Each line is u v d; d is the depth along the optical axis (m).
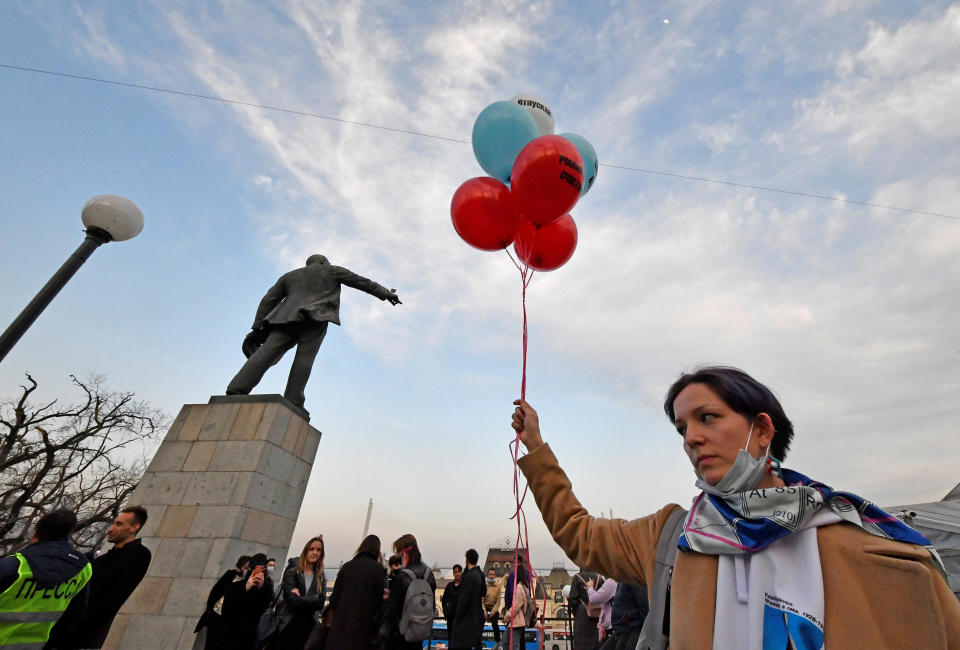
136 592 5.45
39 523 3.60
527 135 3.41
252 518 6.06
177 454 6.47
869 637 0.85
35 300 4.73
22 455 17.78
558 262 3.62
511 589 7.48
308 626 4.99
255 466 6.19
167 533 5.82
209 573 5.46
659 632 1.16
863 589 0.90
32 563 3.28
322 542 5.42
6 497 17.55
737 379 1.25
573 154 2.99
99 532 19.52
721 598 1.01
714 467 1.15
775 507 1.02
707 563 1.09
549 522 1.59
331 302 7.98
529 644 9.20
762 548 1.01
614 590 5.59
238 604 4.46
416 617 5.46
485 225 3.46
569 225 3.60
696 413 1.23
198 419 6.77
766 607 0.95
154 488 6.21
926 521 6.36
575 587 7.11
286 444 6.86
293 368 7.51
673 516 1.30
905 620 0.86
